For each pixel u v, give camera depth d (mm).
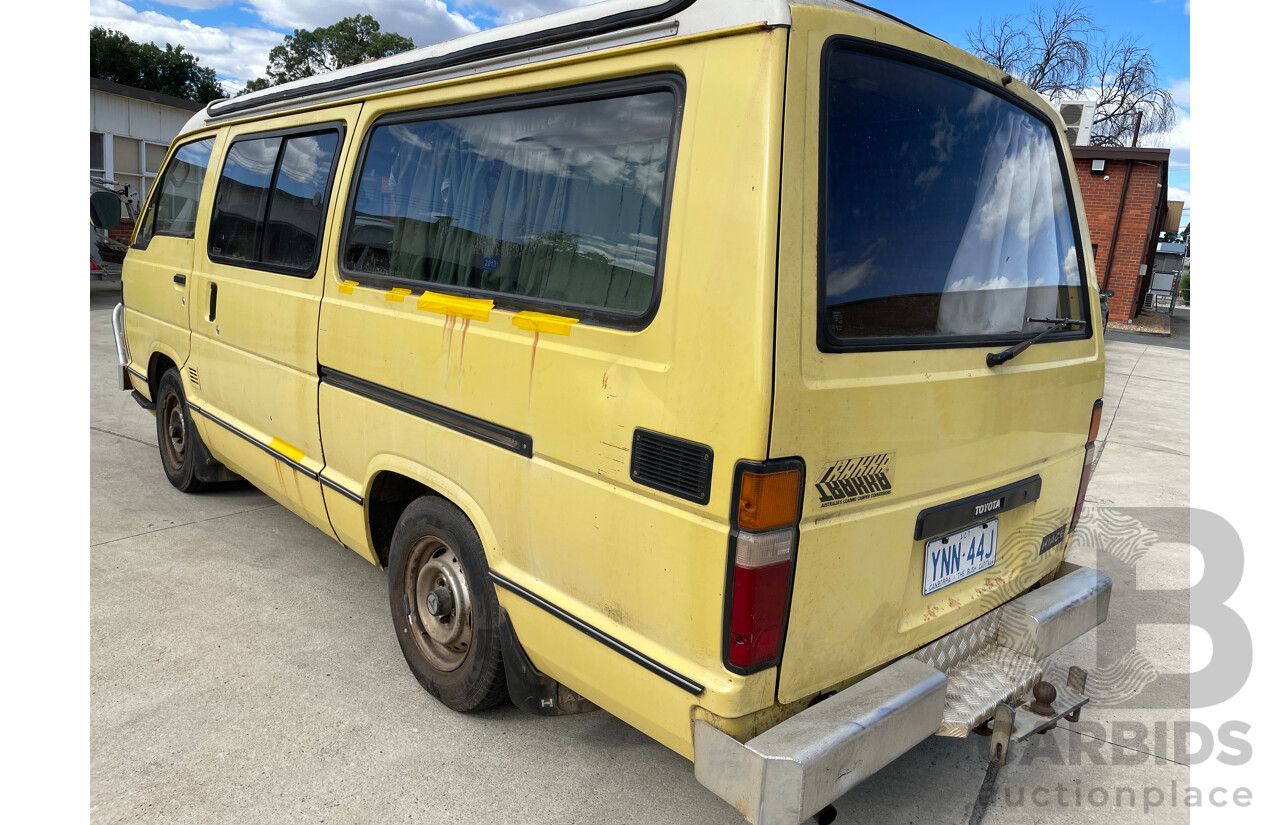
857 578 1975
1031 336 2479
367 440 2988
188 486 4898
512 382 2307
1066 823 2494
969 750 2865
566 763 2674
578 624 2164
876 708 1920
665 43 1952
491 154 2506
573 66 2211
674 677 1912
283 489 3676
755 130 1750
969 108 2281
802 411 1762
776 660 1841
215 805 2402
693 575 1855
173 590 3756
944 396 2098
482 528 2486
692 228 1851
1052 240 2654
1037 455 2525
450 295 2590
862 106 1943
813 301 1791
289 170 3547
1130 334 18391
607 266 2096
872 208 1971
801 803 1759
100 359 9133
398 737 2770
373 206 3004
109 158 18312
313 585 3873
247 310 3754
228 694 2965
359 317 2967
